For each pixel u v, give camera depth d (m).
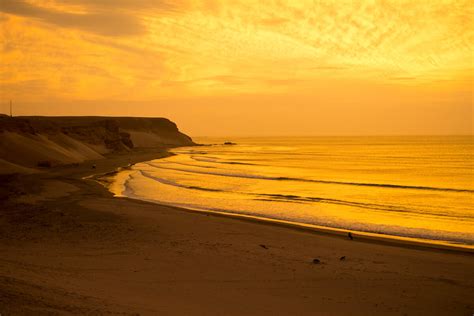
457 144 189.25
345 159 95.06
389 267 16.30
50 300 9.52
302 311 11.51
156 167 71.81
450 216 28.31
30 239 19.23
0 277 10.85
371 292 13.42
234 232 22.44
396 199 36.12
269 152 132.62
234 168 71.06
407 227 24.56
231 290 13.17
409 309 12.05
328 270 15.70
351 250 19.05
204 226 23.72
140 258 16.55
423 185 46.97
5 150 58.38
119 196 36.28
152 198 36.06
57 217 24.77
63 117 160.38
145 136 192.12
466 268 16.25
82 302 9.78
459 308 12.19
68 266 14.57
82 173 55.75
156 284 13.35
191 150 153.25
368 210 30.53
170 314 10.05
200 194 38.94
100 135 110.75
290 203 33.66
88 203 30.64
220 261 16.55
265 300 12.34
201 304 11.52
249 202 34.12
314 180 51.69
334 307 11.99
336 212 29.69
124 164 76.44
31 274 12.11
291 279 14.54
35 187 37.59
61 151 71.25
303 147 169.88
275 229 23.55
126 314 9.28
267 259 17.05
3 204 28.95
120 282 13.16
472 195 38.59
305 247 19.50
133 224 23.56
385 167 72.94
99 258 16.28
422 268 16.20
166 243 19.38
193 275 14.61
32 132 69.19
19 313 8.38
